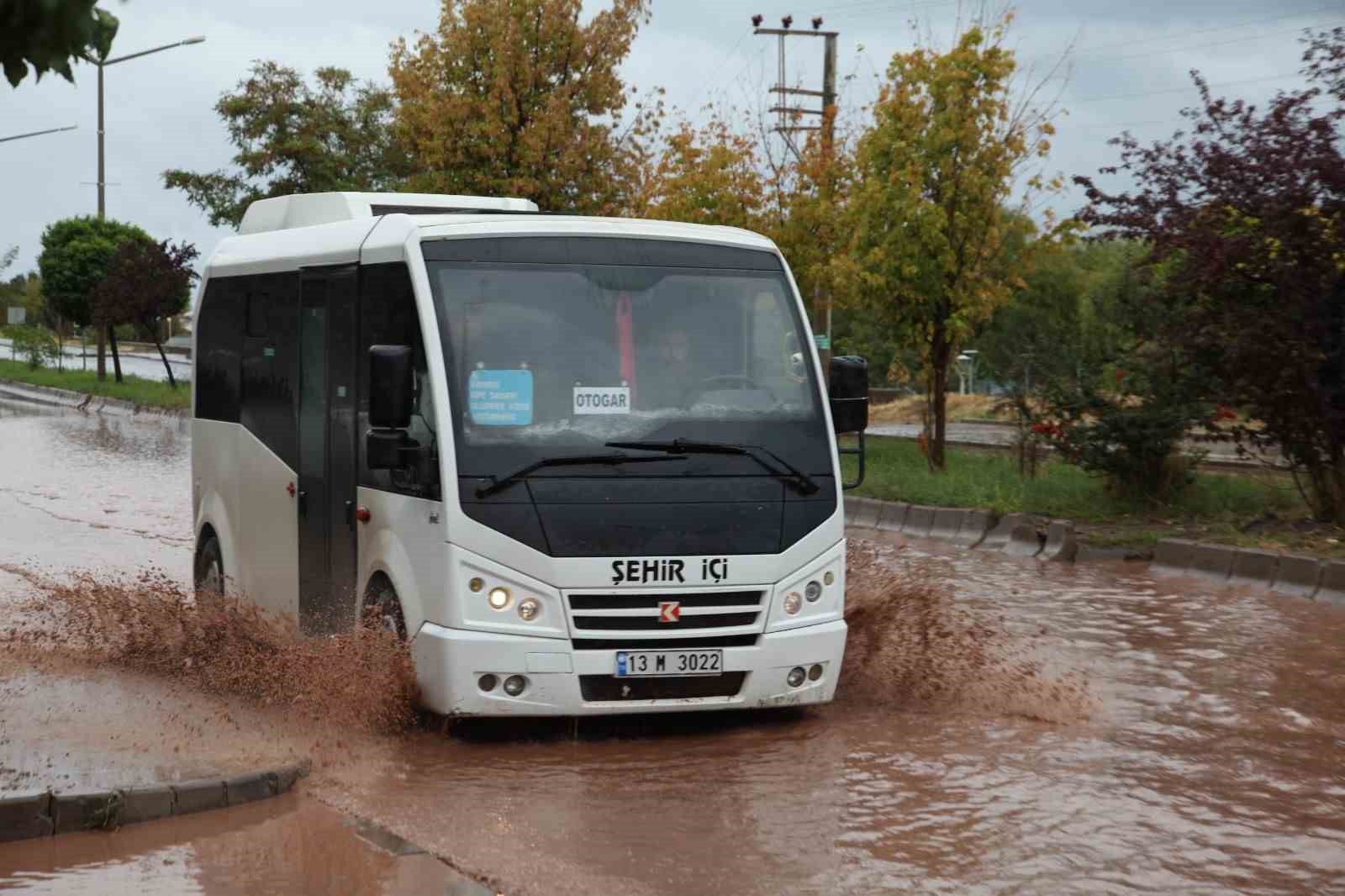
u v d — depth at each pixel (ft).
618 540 25.79
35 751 25.29
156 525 58.29
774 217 98.48
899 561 50.93
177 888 18.99
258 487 34.40
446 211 33.78
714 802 22.89
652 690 26.03
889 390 179.32
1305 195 47.75
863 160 83.41
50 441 102.47
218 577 37.01
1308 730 27.48
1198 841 20.94
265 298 34.42
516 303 26.96
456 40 107.96
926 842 20.86
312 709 27.37
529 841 20.89
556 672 25.44
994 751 25.98
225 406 36.73
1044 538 53.31
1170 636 36.68
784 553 26.76
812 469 27.48
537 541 25.48
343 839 21.02
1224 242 48.85
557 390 26.48
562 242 27.81
